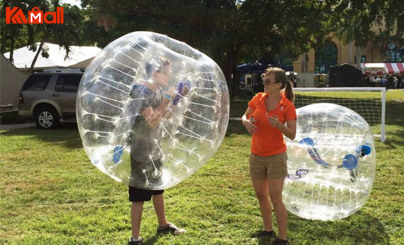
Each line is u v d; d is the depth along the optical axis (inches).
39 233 165.6
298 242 155.6
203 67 146.9
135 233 150.7
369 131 179.5
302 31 805.9
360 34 834.8
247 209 190.2
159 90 134.9
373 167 174.2
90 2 692.1
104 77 137.6
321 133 173.3
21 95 483.8
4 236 163.0
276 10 714.8
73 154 318.7
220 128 149.9
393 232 165.5
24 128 494.6
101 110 135.2
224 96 152.5
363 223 174.7
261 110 149.6
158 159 137.0
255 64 1094.4
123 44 143.9
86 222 174.2
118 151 134.3
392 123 474.0
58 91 476.7
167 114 135.5
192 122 140.5
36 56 784.9
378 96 816.9
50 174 259.1
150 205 195.8
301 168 171.3
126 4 619.2
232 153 315.6
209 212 185.8
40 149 341.1
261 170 151.9
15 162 293.9
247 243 155.5
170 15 641.6
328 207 170.4
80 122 140.1
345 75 1301.7
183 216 181.5
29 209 195.0
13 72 649.6
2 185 235.1
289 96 151.6
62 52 841.5
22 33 909.2
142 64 137.9
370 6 795.4
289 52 935.7
